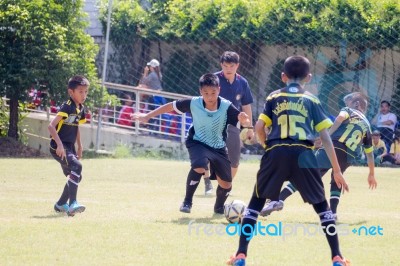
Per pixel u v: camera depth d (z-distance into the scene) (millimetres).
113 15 53438
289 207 24031
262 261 15797
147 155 44469
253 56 48812
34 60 42781
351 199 26750
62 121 22047
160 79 48812
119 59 53625
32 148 44906
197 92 50938
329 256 16422
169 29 50938
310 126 15445
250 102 26688
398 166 43062
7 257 15688
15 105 44906
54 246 16797
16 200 24391
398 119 45562
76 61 43688
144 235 18281
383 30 45000
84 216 21156
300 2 46938
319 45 46531
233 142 26438
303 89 15688
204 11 49812
